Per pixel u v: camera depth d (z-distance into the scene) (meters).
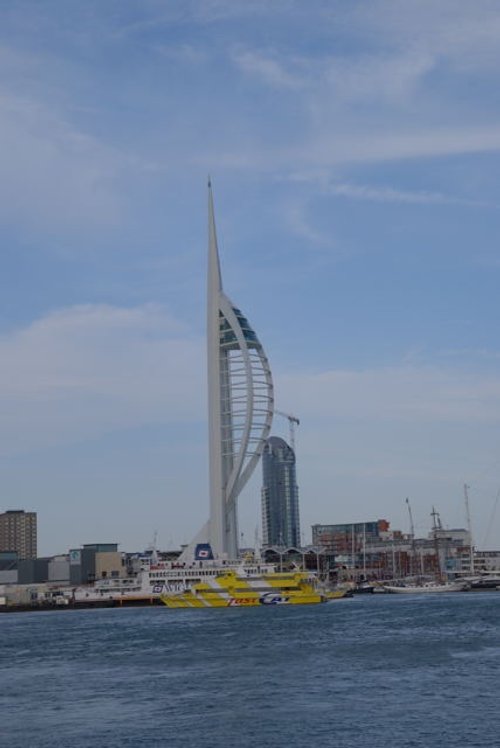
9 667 152.00
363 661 135.50
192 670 133.25
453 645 154.50
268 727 89.31
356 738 83.12
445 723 87.56
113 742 85.75
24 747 85.25
